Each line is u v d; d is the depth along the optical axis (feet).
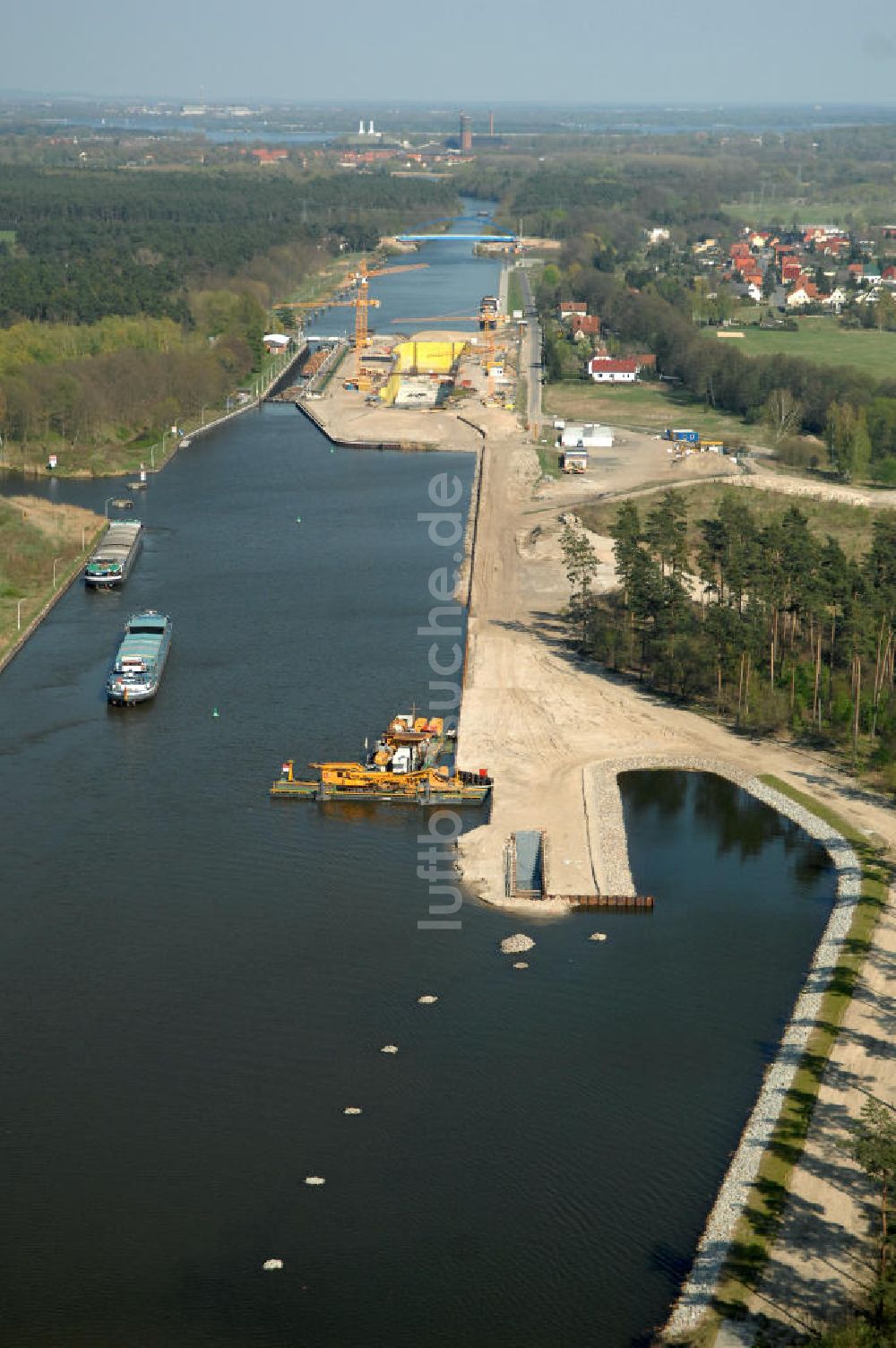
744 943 621.72
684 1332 415.64
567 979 592.60
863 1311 419.13
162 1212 464.65
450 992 582.76
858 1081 521.65
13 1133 498.28
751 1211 459.32
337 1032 555.69
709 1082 527.40
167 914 634.84
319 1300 431.84
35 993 576.20
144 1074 529.86
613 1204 468.34
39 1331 420.77
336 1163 486.38
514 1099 518.78
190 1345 417.28
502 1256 447.83
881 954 606.96
